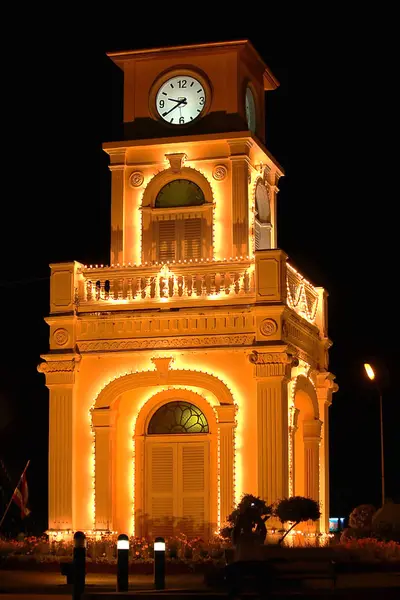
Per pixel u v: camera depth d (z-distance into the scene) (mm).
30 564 33906
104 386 37406
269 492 35750
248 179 39375
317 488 41156
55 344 37844
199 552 33688
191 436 37344
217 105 39781
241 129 39594
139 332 37312
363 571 32375
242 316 36562
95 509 37031
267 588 24391
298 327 39000
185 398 37438
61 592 27188
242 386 36438
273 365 36062
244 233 38781
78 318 37719
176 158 39375
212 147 39375
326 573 25453
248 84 41188
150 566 32375
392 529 40625
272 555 25766
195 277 37438
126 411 37938
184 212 39375
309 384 40812
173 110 40156
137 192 39844
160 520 37281
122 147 39875
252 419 36250
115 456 37625
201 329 36844
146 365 37250
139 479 37500
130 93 40562
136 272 37844
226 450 36281
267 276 36375
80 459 37375
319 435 41562
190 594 24984
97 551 34312
